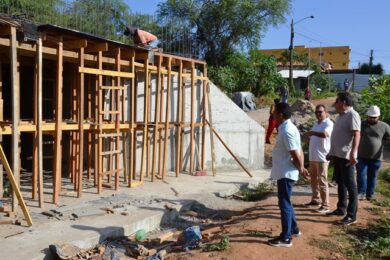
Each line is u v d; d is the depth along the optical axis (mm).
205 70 12883
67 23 12594
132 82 10188
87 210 8000
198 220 8672
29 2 12414
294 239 6133
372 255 5695
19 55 9195
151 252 6477
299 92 34656
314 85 43062
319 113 7496
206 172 12773
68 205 8328
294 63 45188
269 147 15570
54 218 7516
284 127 5777
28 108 12047
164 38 14070
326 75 48750
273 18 29953
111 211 8070
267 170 13719
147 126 10930
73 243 6445
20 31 7547
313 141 7570
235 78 28422
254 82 28625
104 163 11227
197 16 29062
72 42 8773
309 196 8961
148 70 10828
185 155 12805
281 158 5840
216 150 13211
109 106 11109
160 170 12148
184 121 12594
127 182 10719
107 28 13664
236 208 9469
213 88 13250
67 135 11305
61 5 12734
